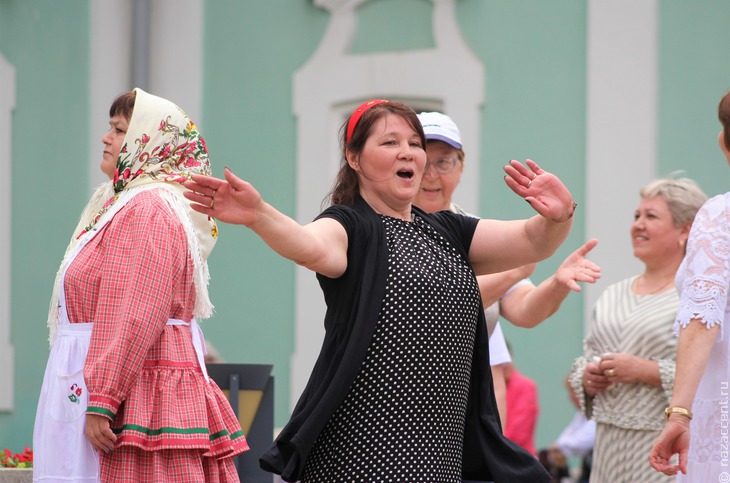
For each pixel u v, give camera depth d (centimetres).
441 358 579
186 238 676
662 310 867
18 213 1658
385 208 612
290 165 1658
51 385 653
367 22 1638
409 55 1602
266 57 1680
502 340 884
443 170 809
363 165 605
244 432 806
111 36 1700
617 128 1469
